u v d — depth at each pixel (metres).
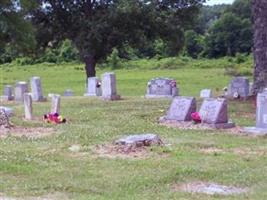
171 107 16.25
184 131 14.33
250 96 21.88
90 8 40.84
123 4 39.19
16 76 68.06
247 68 75.69
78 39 39.81
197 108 18.34
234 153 11.38
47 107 20.95
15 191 8.14
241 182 8.87
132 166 9.87
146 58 94.44
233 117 17.44
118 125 15.31
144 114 17.86
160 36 41.38
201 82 52.72
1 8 44.03
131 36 39.91
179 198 7.91
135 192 8.20
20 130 14.49
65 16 41.34
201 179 9.05
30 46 43.84
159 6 40.69
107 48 40.03
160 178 8.93
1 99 27.77
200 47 103.81
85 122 16.11
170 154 11.02
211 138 13.23
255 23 21.38
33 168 9.61
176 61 89.62
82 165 9.95
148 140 11.70
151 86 29.30
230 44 102.00
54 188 8.31
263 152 11.50
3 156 10.58
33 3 41.16
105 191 8.23
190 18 41.66
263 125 14.45
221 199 7.89
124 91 42.50
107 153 11.12
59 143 12.30
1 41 45.75
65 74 71.31
